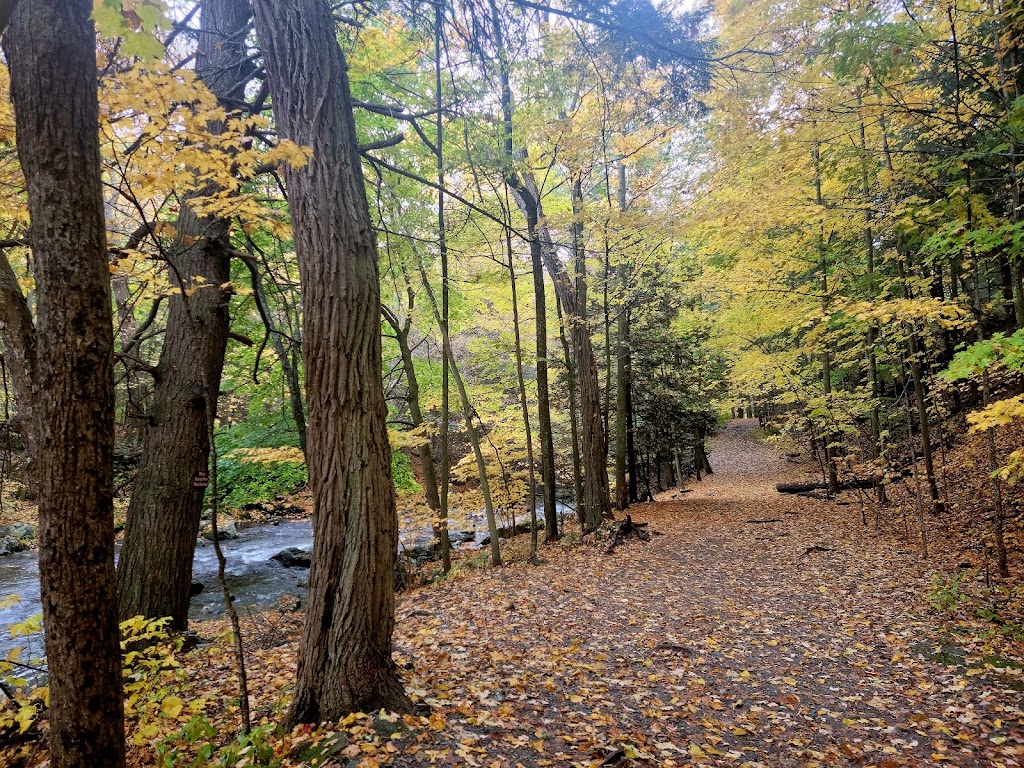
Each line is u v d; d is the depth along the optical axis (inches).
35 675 229.3
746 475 893.8
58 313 77.6
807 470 783.7
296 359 364.2
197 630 289.1
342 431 146.3
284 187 200.4
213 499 144.0
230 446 524.7
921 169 261.7
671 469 967.6
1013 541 295.3
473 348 599.2
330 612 145.6
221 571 143.6
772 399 643.5
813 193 358.9
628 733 150.4
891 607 247.1
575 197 429.7
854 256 450.9
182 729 138.1
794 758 139.5
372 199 345.1
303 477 519.8
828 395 439.2
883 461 408.2
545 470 453.1
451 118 299.4
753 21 260.4
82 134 80.8
